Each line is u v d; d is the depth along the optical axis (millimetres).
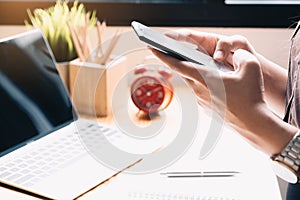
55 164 1117
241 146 1232
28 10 1718
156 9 1729
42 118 1236
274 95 1252
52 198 1001
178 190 1042
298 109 1048
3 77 1198
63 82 1327
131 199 1008
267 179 1087
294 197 1151
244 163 1153
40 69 1290
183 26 1737
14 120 1179
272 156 1029
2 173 1079
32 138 1199
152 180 1078
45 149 1178
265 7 1701
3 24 1729
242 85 1014
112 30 1738
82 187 1035
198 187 1055
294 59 1123
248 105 1015
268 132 1008
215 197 1017
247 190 1046
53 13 1479
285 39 1708
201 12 1724
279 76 1248
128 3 1723
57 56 1433
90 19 1729
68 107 1303
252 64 1017
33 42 1307
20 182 1047
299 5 1693
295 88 1053
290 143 994
